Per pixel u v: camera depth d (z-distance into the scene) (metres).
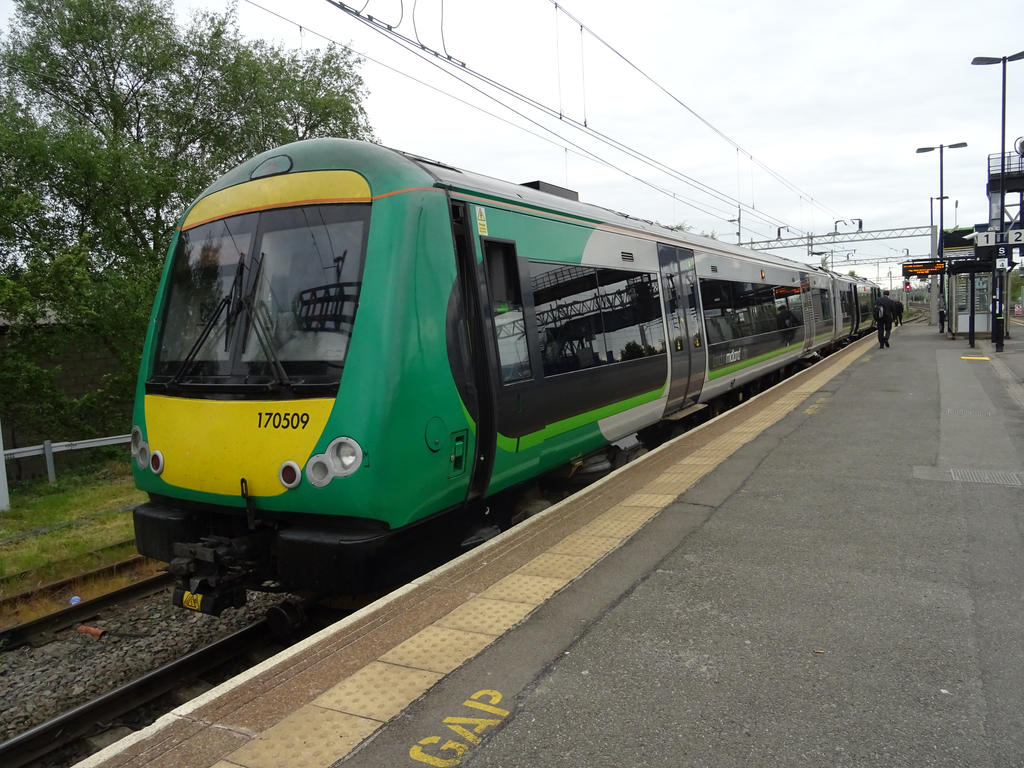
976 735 2.86
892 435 9.04
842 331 27.17
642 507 6.28
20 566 7.01
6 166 12.66
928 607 4.08
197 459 4.93
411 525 4.80
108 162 13.02
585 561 4.97
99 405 12.97
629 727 2.99
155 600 6.58
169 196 14.63
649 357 8.71
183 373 5.16
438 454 4.86
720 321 11.90
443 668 3.52
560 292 6.79
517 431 5.85
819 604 4.17
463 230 5.42
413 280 4.74
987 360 18.55
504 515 6.75
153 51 15.02
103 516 8.80
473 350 5.42
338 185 4.99
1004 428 9.30
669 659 3.57
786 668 3.44
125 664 5.43
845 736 2.88
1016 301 92.25
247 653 5.39
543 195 7.11
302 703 3.22
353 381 4.48
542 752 2.83
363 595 5.81
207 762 2.79
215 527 5.21
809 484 6.85
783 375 18.97
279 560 4.68
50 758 4.26
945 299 35.06
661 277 9.52
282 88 16.67
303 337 4.74
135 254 14.20
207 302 5.25
